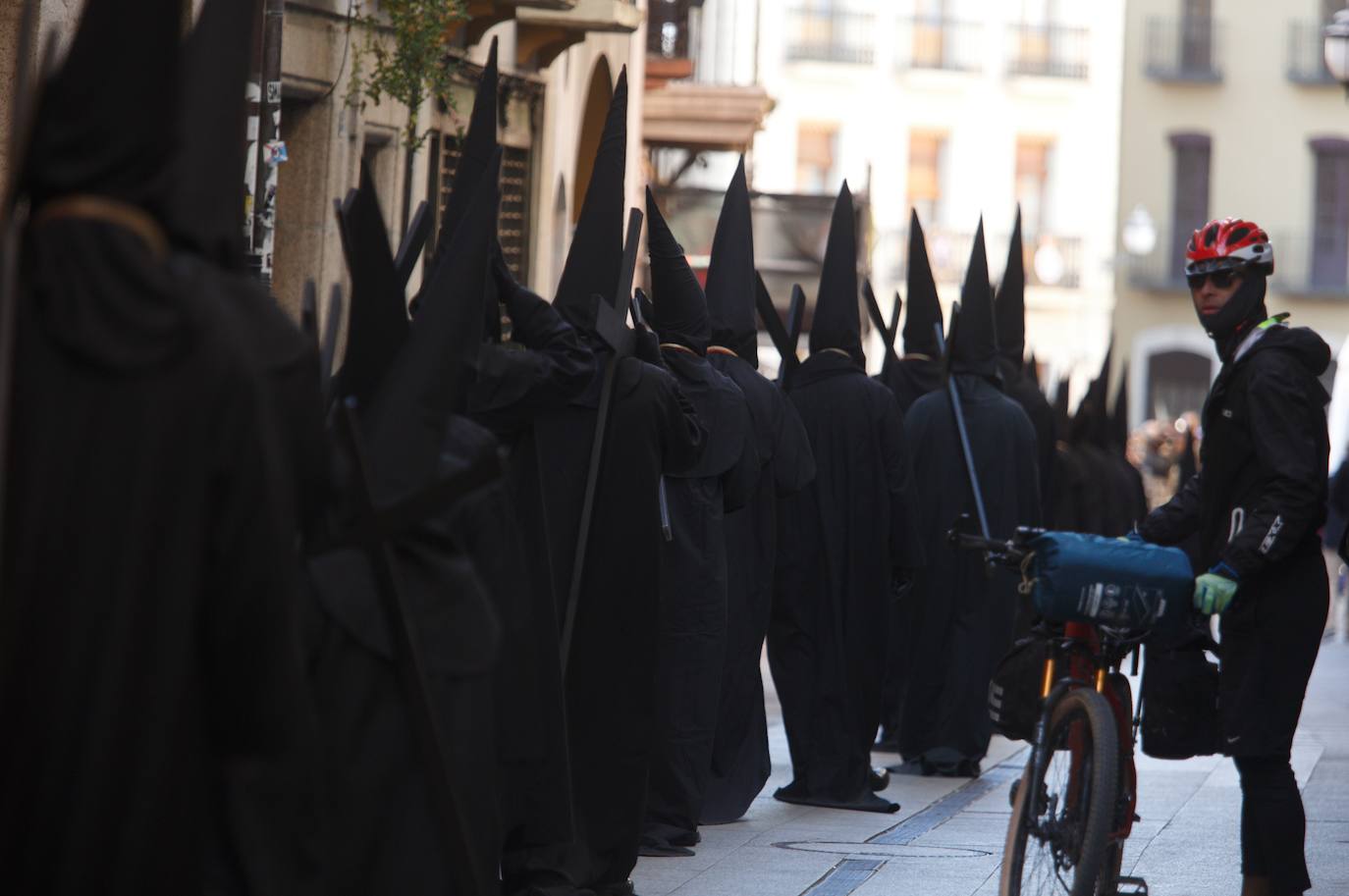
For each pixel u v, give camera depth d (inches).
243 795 545.3
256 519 519.5
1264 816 920.9
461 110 2439.7
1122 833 874.8
